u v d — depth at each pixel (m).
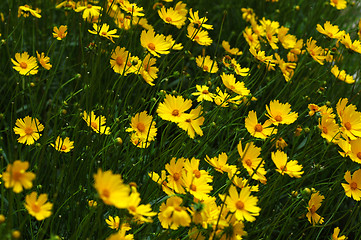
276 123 2.54
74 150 2.69
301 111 4.04
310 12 5.16
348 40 3.43
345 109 2.77
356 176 2.62
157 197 2.34
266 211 3.22
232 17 5.14
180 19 3.24
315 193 2.69
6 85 3.67
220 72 3.90
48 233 2.69
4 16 4.29
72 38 4.27
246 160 2.41
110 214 2.63
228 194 2.26
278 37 3.97
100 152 2.56
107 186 1.53
